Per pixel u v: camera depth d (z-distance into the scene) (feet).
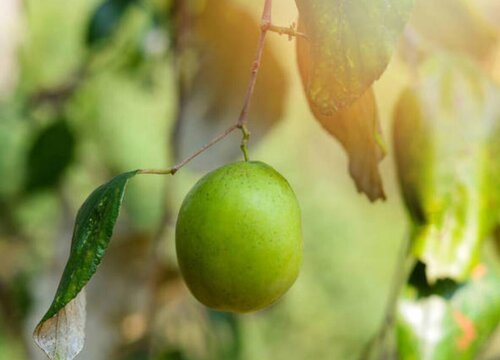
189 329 2.91
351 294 5.46
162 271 2.84
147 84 2.95
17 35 2.91
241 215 1.55
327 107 1.48
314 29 1.48
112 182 1.53
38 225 3.43
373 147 1.62
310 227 5.60
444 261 1.85
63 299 1.49
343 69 1.48
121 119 3.69
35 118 2.94
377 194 1.65
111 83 3.18
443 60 1.90
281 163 5.44
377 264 5.72
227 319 2.92
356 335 5.31
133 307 2.92
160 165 3.90
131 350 2.82
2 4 2.82
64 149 2.89
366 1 1.46
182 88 2.37
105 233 1.50
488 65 2.04
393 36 1.46
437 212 1.85
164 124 3.84
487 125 1.87
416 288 1.91
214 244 1.54
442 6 2.00
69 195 3.35
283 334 4.91
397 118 1.90
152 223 3.50
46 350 1.51
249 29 2.30
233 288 1.55
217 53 2.33
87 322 2.91
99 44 2.60
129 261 2.94
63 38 3.67
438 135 1.87
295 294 5.20
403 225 6.01
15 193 3.26
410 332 1.90
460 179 1.86
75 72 2.87
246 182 1.56
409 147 1.88
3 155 3.19
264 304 1.57
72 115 2.97
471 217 1.85
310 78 1.49
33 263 3.30
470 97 1.88
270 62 2.27
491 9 2.03
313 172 5.65
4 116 2.99
